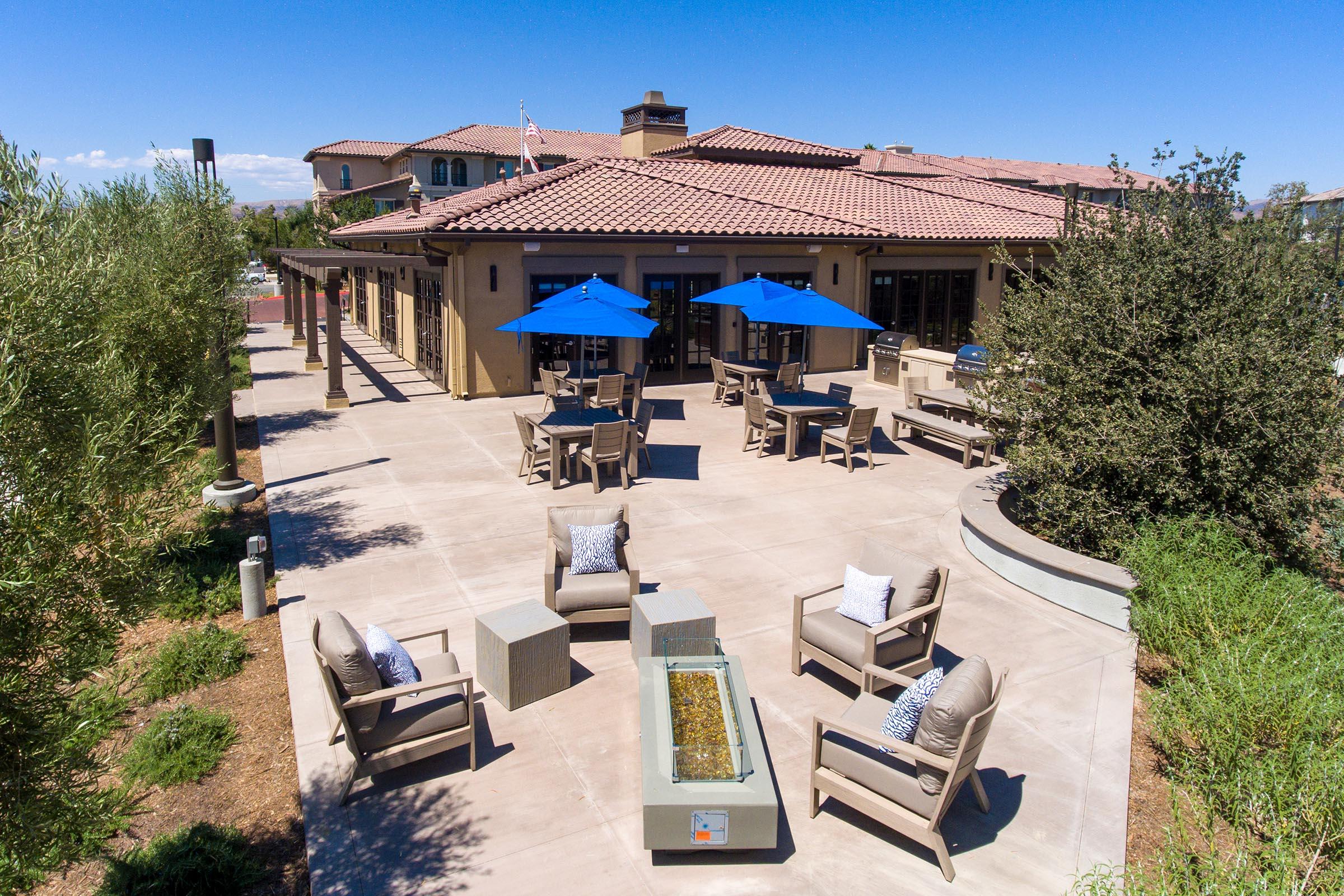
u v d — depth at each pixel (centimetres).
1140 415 893
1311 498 888
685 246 2050
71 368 415
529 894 491
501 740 638
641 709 596
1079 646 791
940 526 1124
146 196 1124
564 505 1197
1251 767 537
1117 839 538
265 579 914
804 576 952
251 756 632
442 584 927
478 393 1927
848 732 529
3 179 457
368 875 506
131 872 503
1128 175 1000
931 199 2738
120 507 411
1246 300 899
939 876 507
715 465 1407
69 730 379
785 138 2947
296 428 1656
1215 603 718
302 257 1870
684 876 506
